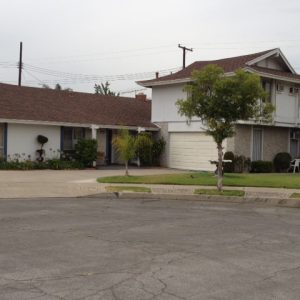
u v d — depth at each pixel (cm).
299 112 3216
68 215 1252
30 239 938
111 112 3362
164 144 3262
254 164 2947
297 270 748
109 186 1862
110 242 926
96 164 3083
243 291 635
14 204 1455
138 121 3325
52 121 2881
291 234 1055
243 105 1692
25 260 773
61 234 994
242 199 1634
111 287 639
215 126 1719
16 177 2197
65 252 834
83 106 3309
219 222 1195
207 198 1661
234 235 1027
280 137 3194
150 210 1384
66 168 2833
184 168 3144
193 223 1170
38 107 3025
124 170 2842
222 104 1694
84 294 607
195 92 1736
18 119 2748
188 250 870
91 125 3020
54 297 594
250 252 868
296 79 3094
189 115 1789
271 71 3023
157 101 3316
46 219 1180
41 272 704
